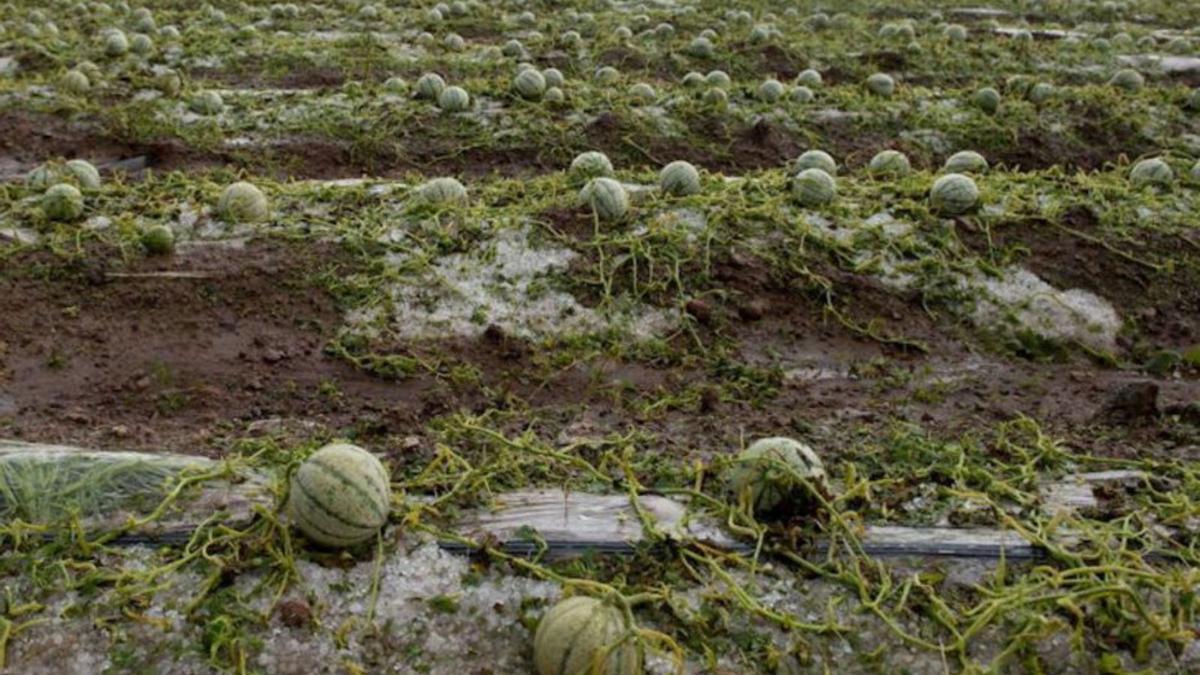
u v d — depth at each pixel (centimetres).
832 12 2241
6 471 565
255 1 2133
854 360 820
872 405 754
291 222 932
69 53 1574
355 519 527
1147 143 1371
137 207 952
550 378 783
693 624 514
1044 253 918
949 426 716
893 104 1424
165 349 790
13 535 539
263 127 1316
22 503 554
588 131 1315
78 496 561
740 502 562
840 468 639
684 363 805
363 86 1450
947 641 511
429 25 1920
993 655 507
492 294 855
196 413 718
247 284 855
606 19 1991
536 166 1281
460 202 960
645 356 816
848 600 529
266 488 578
